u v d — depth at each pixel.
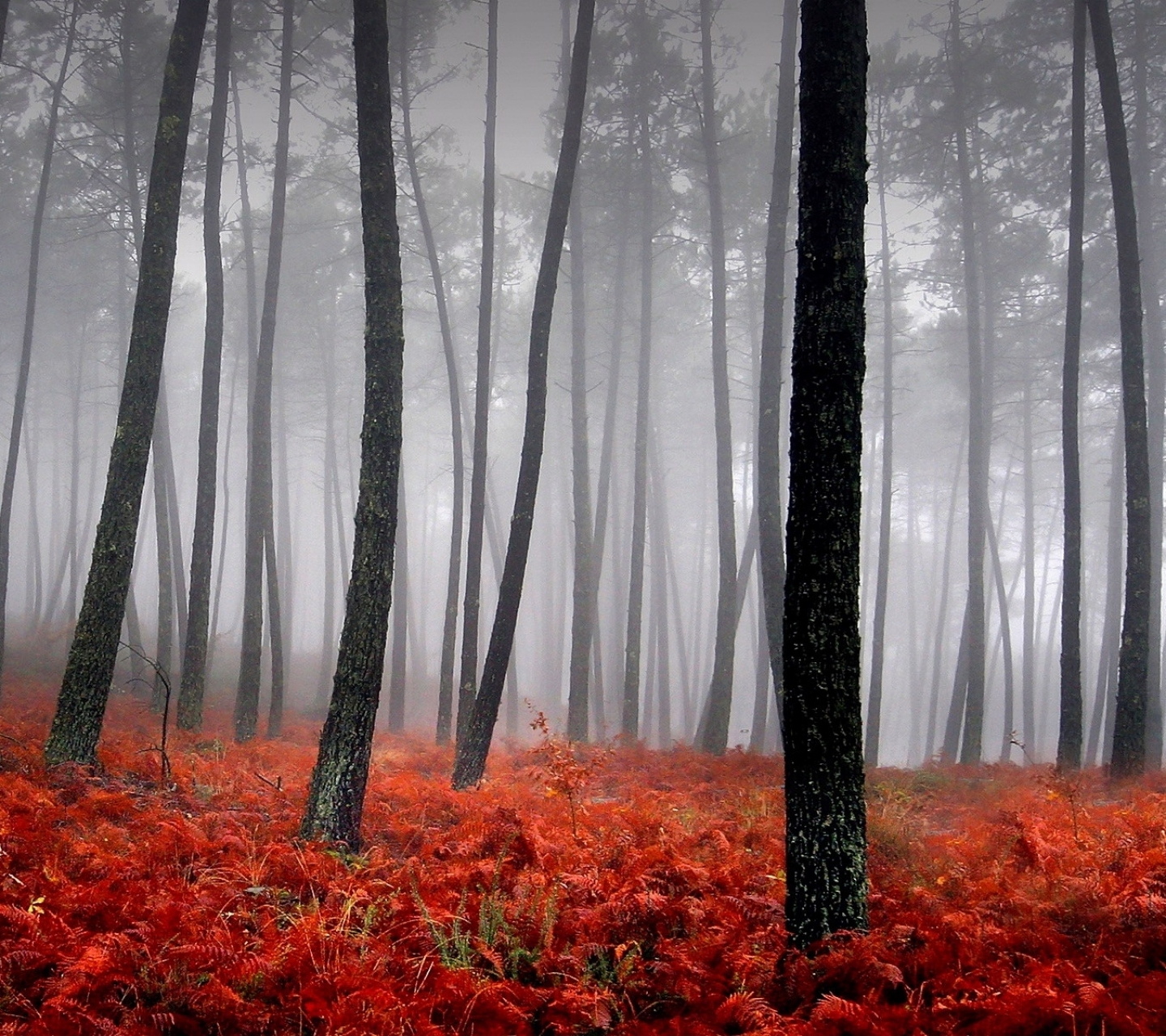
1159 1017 4.48
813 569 5.56
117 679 23.98
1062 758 14.88
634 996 5.10
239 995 4.66
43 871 5.98
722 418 20.02
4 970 4.55
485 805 9.48
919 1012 4.62
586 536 20.75
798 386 5.75
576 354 22.58
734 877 6.76
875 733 21.88
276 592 18.59
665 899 5.79
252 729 16.19
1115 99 15.42
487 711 11.98
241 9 21.94
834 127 5.85
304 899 6.40
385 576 8.48
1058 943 5.45
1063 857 7.22
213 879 6.20
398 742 18.59
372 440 8.70
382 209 9.03
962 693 23.33
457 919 5.50
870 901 6.18
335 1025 4.26
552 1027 4.83
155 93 23.48
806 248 5.85
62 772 9.10
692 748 20.52
